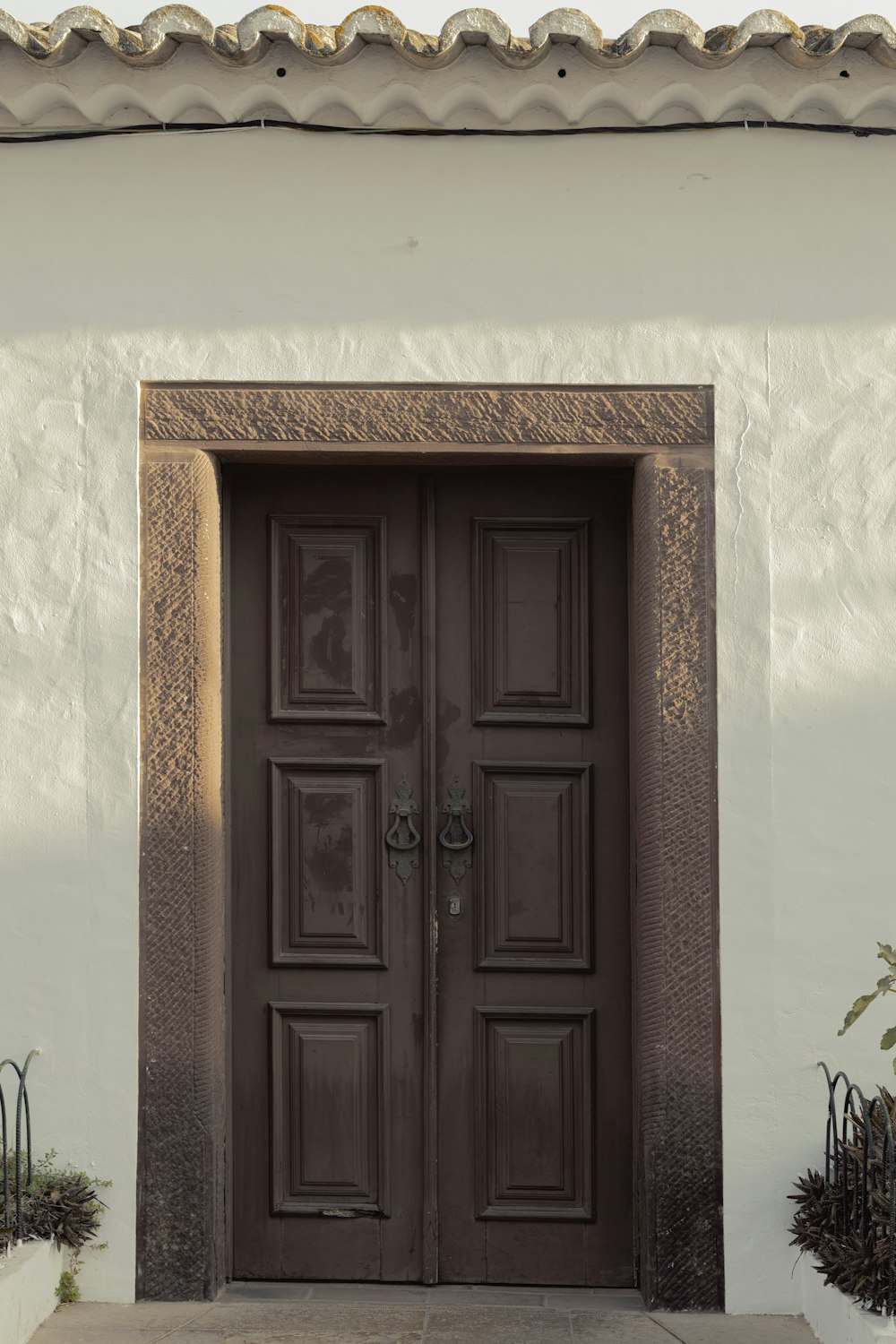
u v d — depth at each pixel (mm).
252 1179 4301
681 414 4156
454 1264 4285
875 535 4145
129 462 4152
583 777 4348
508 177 4160
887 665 4125
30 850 4109
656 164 4164
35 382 4168
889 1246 3541
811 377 4160
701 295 4160
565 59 3844
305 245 4156
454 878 4336
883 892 4094
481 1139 4301
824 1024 4074
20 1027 4082
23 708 4129
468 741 4355
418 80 3900
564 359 4152
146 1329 3842
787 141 4164
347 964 4312
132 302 4164
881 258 4164
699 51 3779
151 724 4125
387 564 4371
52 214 4172
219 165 4164
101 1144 4066
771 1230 4047
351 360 4152
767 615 4133
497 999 4328
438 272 4156
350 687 4363
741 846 4102
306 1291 4203
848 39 3754
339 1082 4316
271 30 3730
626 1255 4273
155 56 3803
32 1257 3787
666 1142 4074
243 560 4367
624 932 4336
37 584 4148
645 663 4172
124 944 4090
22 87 3949
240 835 4344
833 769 4109
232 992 4324
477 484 4387
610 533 4387
